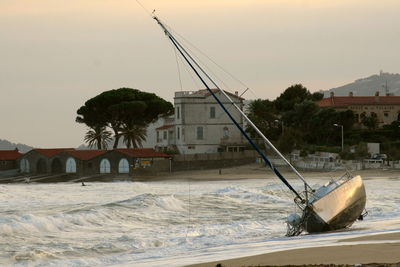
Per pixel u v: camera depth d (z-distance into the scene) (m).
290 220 67.94
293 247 54.81
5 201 119.00
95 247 63.72
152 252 60.72
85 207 93.31
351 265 43.22
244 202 107.06
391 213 89.06
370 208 96.75
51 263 56.94
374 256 47.56
